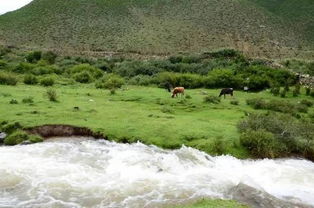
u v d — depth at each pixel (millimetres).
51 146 24047
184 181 19594
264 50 99438
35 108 31234
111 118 29781
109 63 77625
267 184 20406
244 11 129250
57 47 95812
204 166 22203
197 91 50250
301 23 135125
